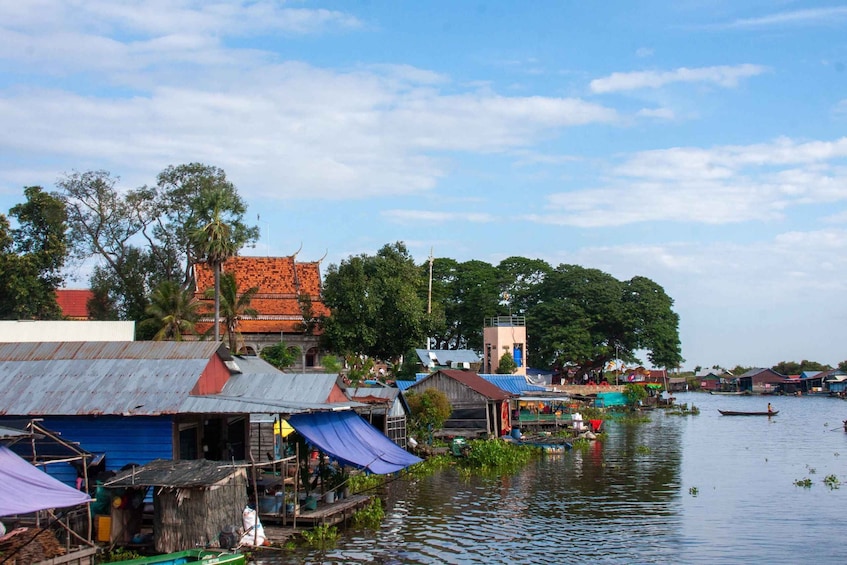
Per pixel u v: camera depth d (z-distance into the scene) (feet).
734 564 84.64
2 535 67.26
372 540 92.27
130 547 79.77
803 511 112.27
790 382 573.74
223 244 190.49
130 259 256.11
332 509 95.96
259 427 120.88
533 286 395.34
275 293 254.47
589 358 363.56
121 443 91.76
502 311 372.99
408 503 117.39
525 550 89.51
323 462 104.99
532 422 221.46
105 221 251.19
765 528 101.09
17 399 93.15
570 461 170.19
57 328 166.30
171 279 263.29
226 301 211.20
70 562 67.26
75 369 98.17
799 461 169.99
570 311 365.61
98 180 248.73
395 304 247.29
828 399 502.38
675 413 350.64
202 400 91.81
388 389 160.97
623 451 190.49
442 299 373.20
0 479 65.67
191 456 97.04
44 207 220.84
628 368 436.35
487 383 213.87
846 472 152.35
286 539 86.58
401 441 165.48
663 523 103.96
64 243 225.97
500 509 112.98
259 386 106.93
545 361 371.56
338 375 108.88
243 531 82.38
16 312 205.57
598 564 84.17
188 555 73.61
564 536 96.27
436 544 91.25
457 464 161.27
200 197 245.65
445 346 386.93
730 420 305.12
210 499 77.97
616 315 368.48
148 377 96.27
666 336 378.32
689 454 183.93
